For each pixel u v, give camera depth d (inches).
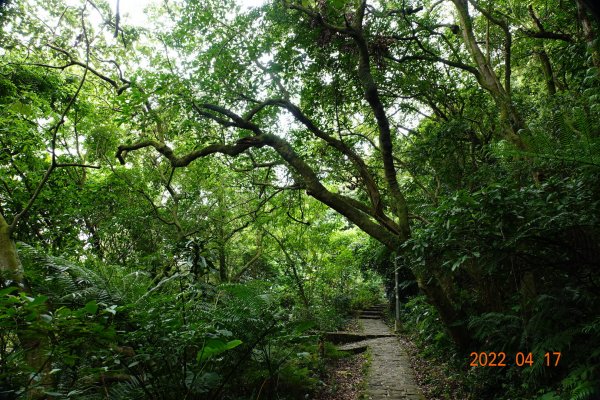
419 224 238.4
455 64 238.5
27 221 251.8
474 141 253.6
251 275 492.1
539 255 129.5
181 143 328.5
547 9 254.5
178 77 208.7
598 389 106.0
